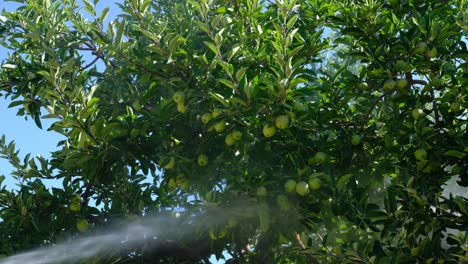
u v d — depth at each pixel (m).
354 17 4.23
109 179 4.36
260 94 3.85
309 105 4.25
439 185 4.06
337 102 4.41
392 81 4.14
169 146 4.31
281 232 4.12
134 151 4.26
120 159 4.32
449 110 4.17
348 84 4.39
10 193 4.62
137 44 4.45
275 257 4.73
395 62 4.19
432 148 4.05
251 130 4.02
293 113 3.85
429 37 4.09
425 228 3.82
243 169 4.14
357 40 4.51
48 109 4.00
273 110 3.80
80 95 4.03
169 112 4.15
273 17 4.71
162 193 4.81
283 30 3.82
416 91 4.27
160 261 4.73
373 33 4.23
